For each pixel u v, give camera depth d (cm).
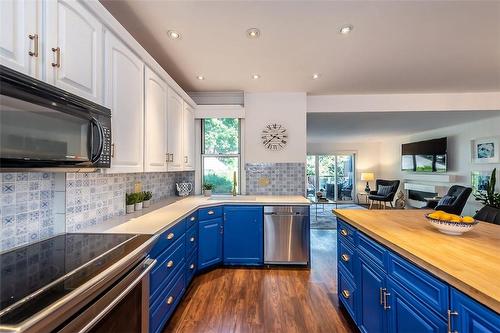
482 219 207
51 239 138
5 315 65
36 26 100
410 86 345
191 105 333
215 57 253
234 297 233
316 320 199
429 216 153
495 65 273
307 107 390
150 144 205
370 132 676
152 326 154
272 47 233
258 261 301
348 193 905
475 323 82
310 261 311
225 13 181
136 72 183
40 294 76
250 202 302
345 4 172
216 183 380
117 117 158
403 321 123
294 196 352
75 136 110
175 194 359
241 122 373
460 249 118
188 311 210
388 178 845
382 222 178
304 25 197
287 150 368
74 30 120
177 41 221
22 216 128
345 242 203
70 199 154
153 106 212
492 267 97
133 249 120
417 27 200
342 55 249
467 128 548
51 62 107
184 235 223
